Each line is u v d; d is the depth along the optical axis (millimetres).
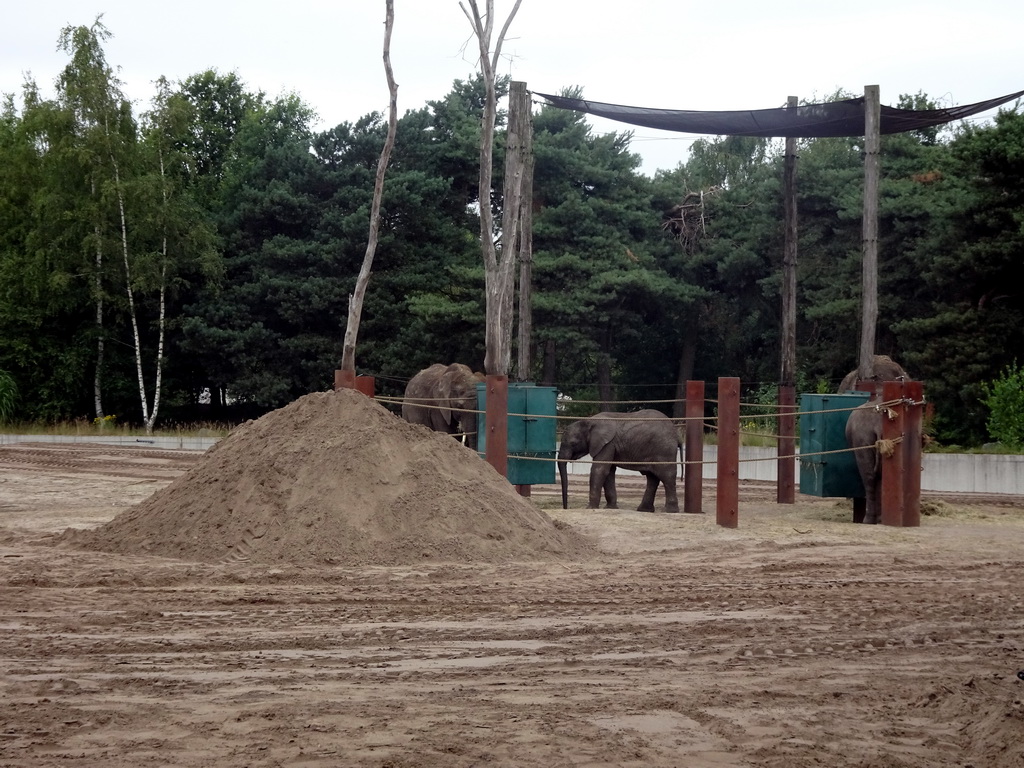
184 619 9094
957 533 15469
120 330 48094
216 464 13531
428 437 13758
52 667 7477
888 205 35031
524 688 7016
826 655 8031
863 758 5707
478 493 13062
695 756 5699
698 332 47156
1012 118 28906
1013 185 28625
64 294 44906
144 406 44875
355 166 45688
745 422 35281
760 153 56125
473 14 21438
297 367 45656
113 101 44031
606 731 6070
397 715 6328
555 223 42438
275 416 14031
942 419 29391
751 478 28453
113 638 8359
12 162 46719
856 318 35719
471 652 8023
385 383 43531
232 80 59375
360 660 7742
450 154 45188
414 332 41906
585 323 40344
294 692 6852
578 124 45250
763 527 15836
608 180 43656
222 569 11391
